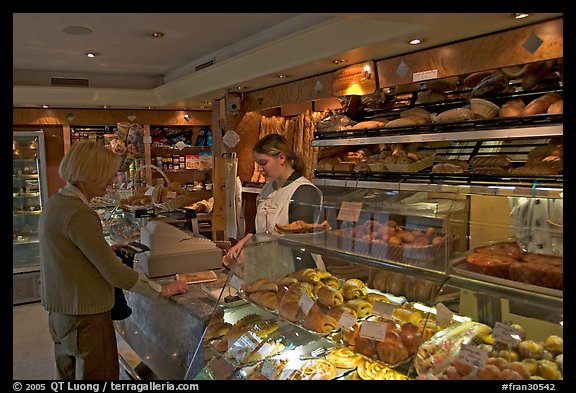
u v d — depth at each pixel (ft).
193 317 6.50
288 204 7.64
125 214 13.30
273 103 13.80
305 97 12.35
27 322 14.35
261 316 6.02
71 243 6.17
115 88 18.19
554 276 3.79
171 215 11.46
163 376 7.19
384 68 9.74
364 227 5.77
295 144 13.55
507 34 7.47
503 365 3.82
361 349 4.77
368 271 5.46
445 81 9.27
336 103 13.51
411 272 4.99
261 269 6.49
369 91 10.16
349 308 5.17
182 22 11.13
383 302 5.07
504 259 4.25
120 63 16.38
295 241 6.38
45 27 11.35
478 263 4.31
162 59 15.70
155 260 7.94
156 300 7.83
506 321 4.05
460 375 3.93
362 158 10.98
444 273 4.67
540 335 3.85
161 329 7.69
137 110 20.26
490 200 7.60
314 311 5.39
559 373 3.63
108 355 6.52
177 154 21.54
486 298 4.19
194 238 8.63
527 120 7.27
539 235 4.67
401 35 7.93
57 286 6.22
